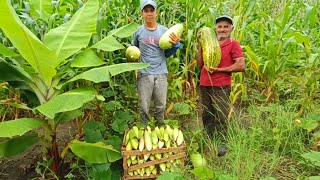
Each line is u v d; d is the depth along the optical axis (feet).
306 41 19.02
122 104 17.72
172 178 11.22
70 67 12.47
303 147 14.90
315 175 13.41
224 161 14.12
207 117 16.10
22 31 10.67
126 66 12.14
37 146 15.74
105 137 14.99
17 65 12.91
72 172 13.85
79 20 12.81
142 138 13.02
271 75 19.71
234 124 16.21
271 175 13.50
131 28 13.61
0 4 9.53
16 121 11.14
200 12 18.89
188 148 14.34
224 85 14.98
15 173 14.01
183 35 18.99
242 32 19.03
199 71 19.61
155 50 14.74
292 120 16.39
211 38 14.65
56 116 12.69
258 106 18.95
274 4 25.20
